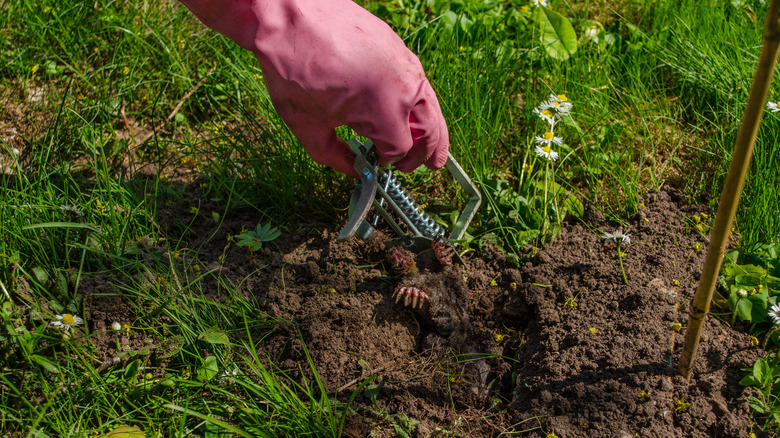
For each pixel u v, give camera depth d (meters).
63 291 0.69
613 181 0.78
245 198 0.77
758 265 0.71
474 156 0.79
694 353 0.63
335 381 0.66
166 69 0.86
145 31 0.88
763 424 0.63
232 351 0.67
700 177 0.79
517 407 0.66
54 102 0.83
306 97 0.61
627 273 0.71
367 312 0.69
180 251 0.74
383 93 0.61
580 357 0.66
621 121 0.83
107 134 0.82
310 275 0.72
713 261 0.59
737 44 0.86
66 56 0.87
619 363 0.65
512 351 0.70
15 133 0.81
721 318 0.68
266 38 0.60
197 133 0.83
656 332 0.67
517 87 0.85
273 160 0.77
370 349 0.68
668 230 0.75
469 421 0.65
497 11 0.92
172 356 0.67
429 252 0.72
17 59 0.85
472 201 0.72
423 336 0.70
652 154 0.80
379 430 0.64
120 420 0.63
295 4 0.60
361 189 0.66
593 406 0.64
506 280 0.72
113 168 0.79
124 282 0.70
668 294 0.69
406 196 0.70
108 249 0.72
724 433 0.62
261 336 0.68
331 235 0.75
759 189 0.74
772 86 0.81
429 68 0.83
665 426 0.63
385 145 0.63
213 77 0.85
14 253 0.70
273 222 0.76
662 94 0.85
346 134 0.77
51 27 0.87
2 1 0.89
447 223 0.76
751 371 0.65
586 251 0.73
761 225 0.73
